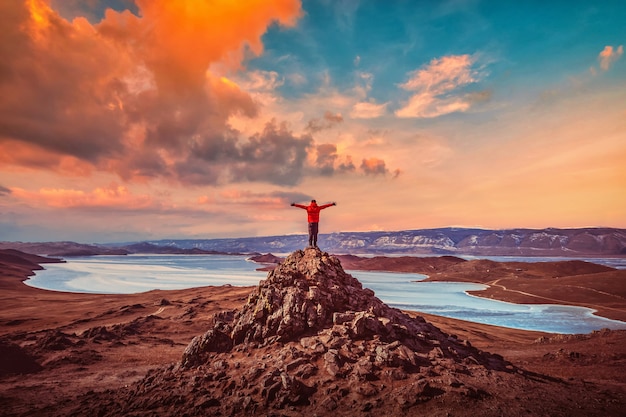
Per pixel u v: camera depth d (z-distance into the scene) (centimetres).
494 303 9206
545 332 5784
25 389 2683
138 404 1722
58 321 5841
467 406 1382
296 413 1424
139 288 12144
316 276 2434
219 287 9638
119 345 4291
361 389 1513
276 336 2056
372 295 2547
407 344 1988
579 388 1781
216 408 1548
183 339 4750
